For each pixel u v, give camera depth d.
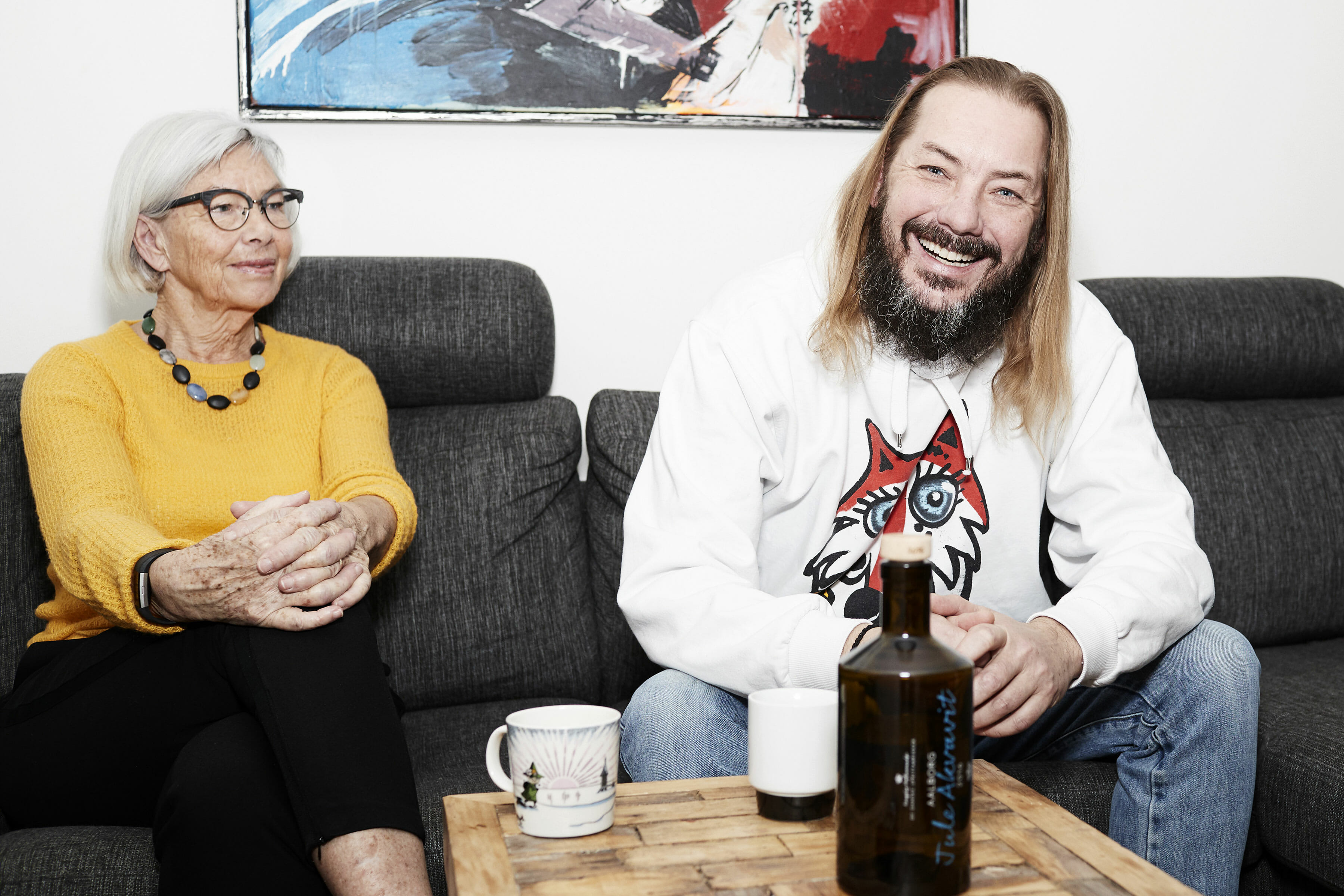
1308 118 2.03
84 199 1.67
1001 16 1.89
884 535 0.68
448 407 1.63
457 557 1.51
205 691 1.05
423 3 1.72
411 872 0.89
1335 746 1.17
